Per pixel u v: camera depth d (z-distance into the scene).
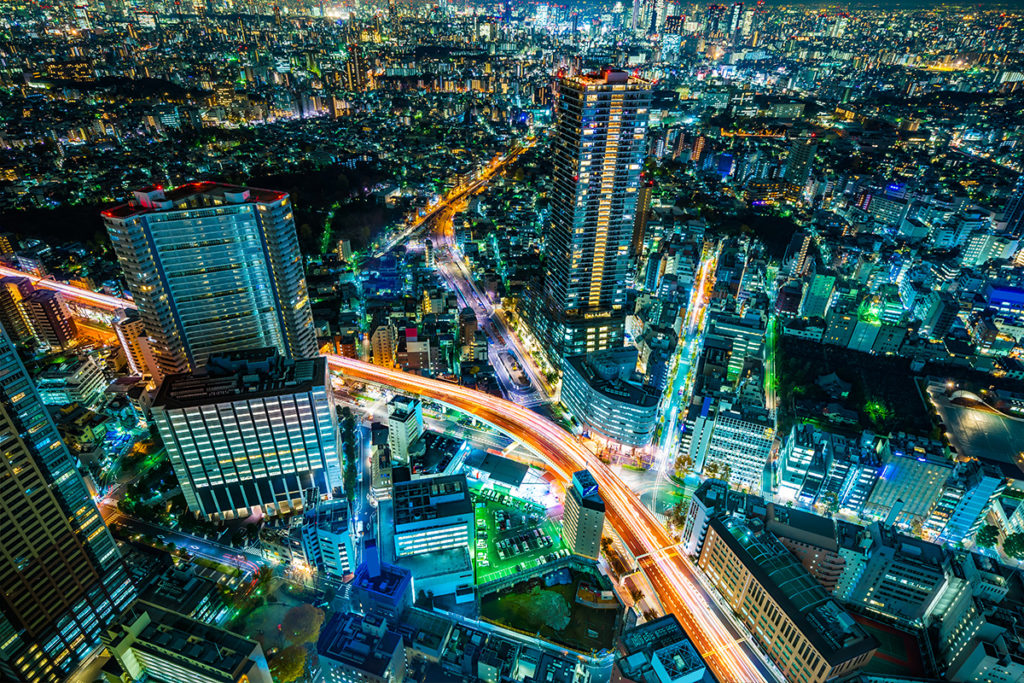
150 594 193.25
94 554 191.88
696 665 157.25
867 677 179.00
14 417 162.00
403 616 199.12
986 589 186.38
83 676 192.88
